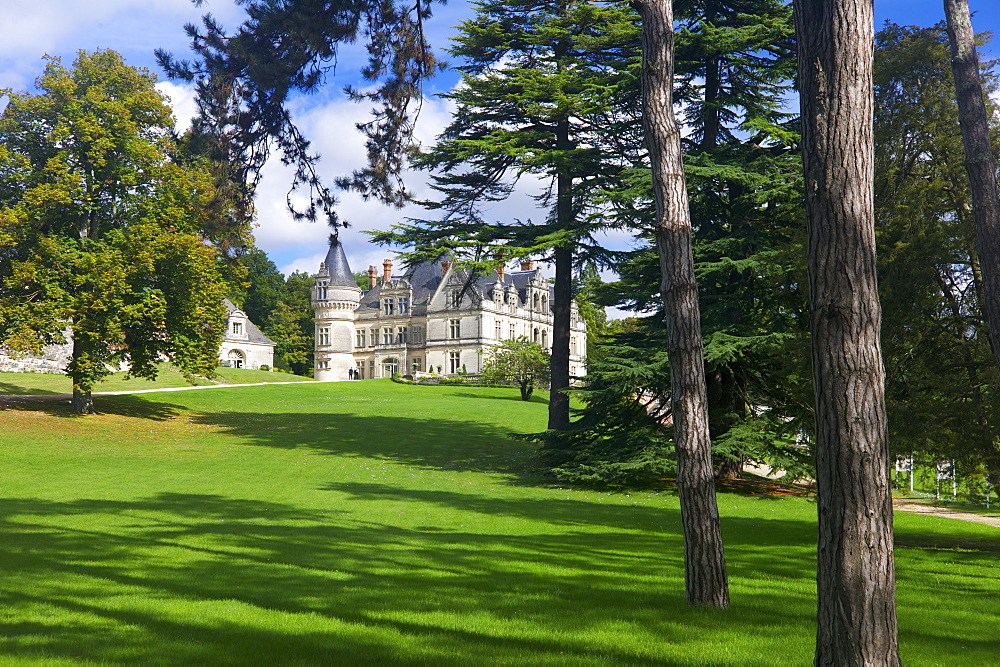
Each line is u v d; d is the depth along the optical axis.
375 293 93.69
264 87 9.83
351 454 26.94
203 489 18.27
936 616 7.38
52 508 14.62
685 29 20.86
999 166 11.83
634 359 20.23
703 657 5.95
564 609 7.53
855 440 4.67
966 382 11.85
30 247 30.30
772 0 21.69
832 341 4.78
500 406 46.16
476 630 6.71
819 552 4.77
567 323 25.08
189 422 34.62
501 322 84.69
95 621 6.86
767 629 6.80
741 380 20.80
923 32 13.16
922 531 14.30
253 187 10.88
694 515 7.84
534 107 23.06
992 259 8.91
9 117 30.78
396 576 9.13
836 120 4.88
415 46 10.15
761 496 19.70
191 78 10.25
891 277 12.01
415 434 32.22
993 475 11.50
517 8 24.84
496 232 24.48
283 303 100.25
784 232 19.05
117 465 22.61
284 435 31.44
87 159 31.95
